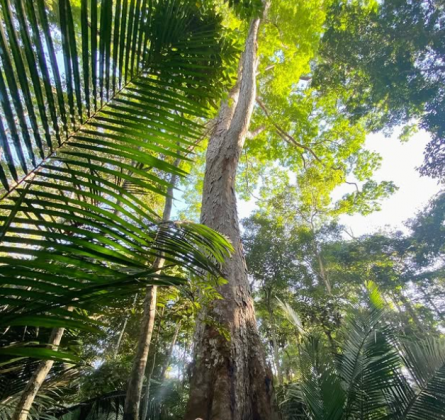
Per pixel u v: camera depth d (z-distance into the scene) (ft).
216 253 3.55
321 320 24.84
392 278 49.98
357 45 30.19
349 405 8.27
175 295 13.43
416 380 8.66
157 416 18.63
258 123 35.99
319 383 9.08
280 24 29.12
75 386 14.87
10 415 8.32
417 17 26.61
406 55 28.19
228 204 11.93
